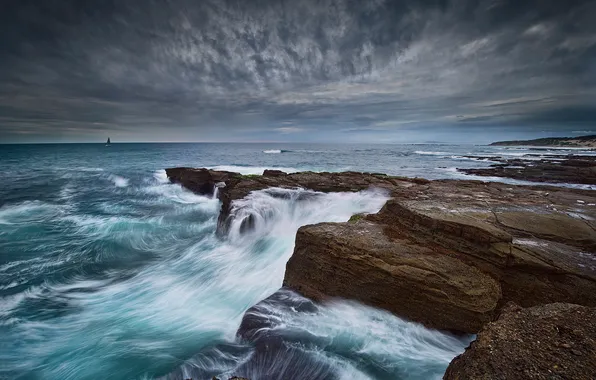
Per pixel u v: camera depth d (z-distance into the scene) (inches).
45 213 853.2
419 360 268.4
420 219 368.2
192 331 329.1
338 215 633.0
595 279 276.7
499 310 287.4
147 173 1647.4
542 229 351.6
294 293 352.5
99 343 312.5
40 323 348.8
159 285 446.0
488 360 181.3
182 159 2647.6
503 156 2979.8
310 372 257.8
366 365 263.7
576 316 214.1
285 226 644.1
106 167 1995.6
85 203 994.1
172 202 1015.0
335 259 339.0
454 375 185.5
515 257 296.8
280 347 276.5
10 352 302.0
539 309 227.6
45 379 271.0
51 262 528.7
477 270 302.7
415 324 290.5
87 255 561.0
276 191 727.1
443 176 1487.5
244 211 630.5
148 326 340.2
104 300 402.3
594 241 324.8
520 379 165.3
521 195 547.8
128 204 984.9
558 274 287.1
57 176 1581.0
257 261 498.3
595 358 173.0
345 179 827.4
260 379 253.4
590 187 1102.4
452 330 278.4
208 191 1103.6
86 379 270.2
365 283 317.7
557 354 179.2
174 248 613.6
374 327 301.4
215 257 541.6
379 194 692.1
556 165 1686.8
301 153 3695.9
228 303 389.1
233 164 2170.3
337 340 286.8
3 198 1057.5
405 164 2186.3
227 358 272.7
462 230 328.2
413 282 291.6
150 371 273.0
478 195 543.2
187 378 253.4
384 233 370.9
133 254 579.8
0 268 501.0
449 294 278.2
